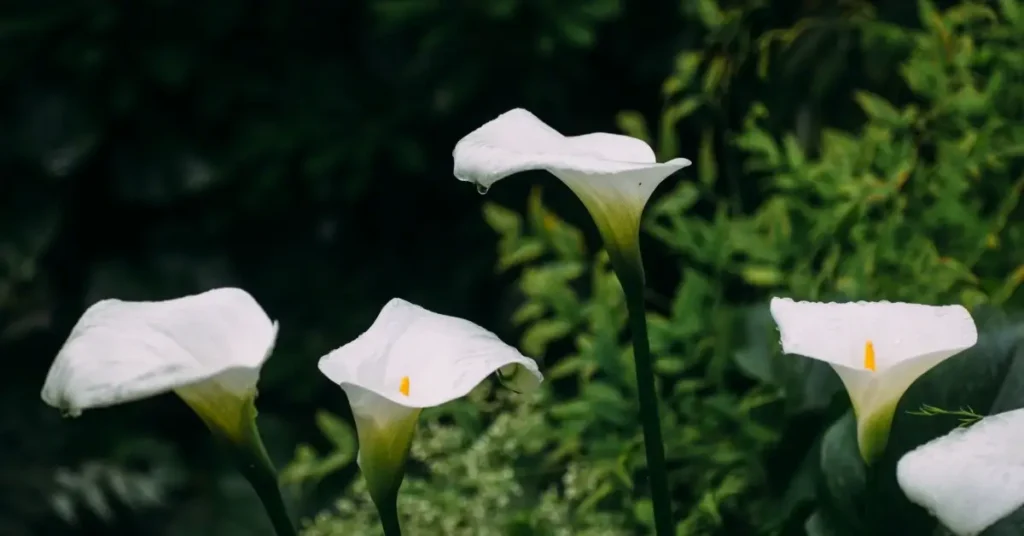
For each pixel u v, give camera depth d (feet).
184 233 22.65
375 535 9.18
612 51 21.12
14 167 22.21
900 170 9.82
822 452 8.48
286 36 22.00
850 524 8.43
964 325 7.57
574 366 9.70
